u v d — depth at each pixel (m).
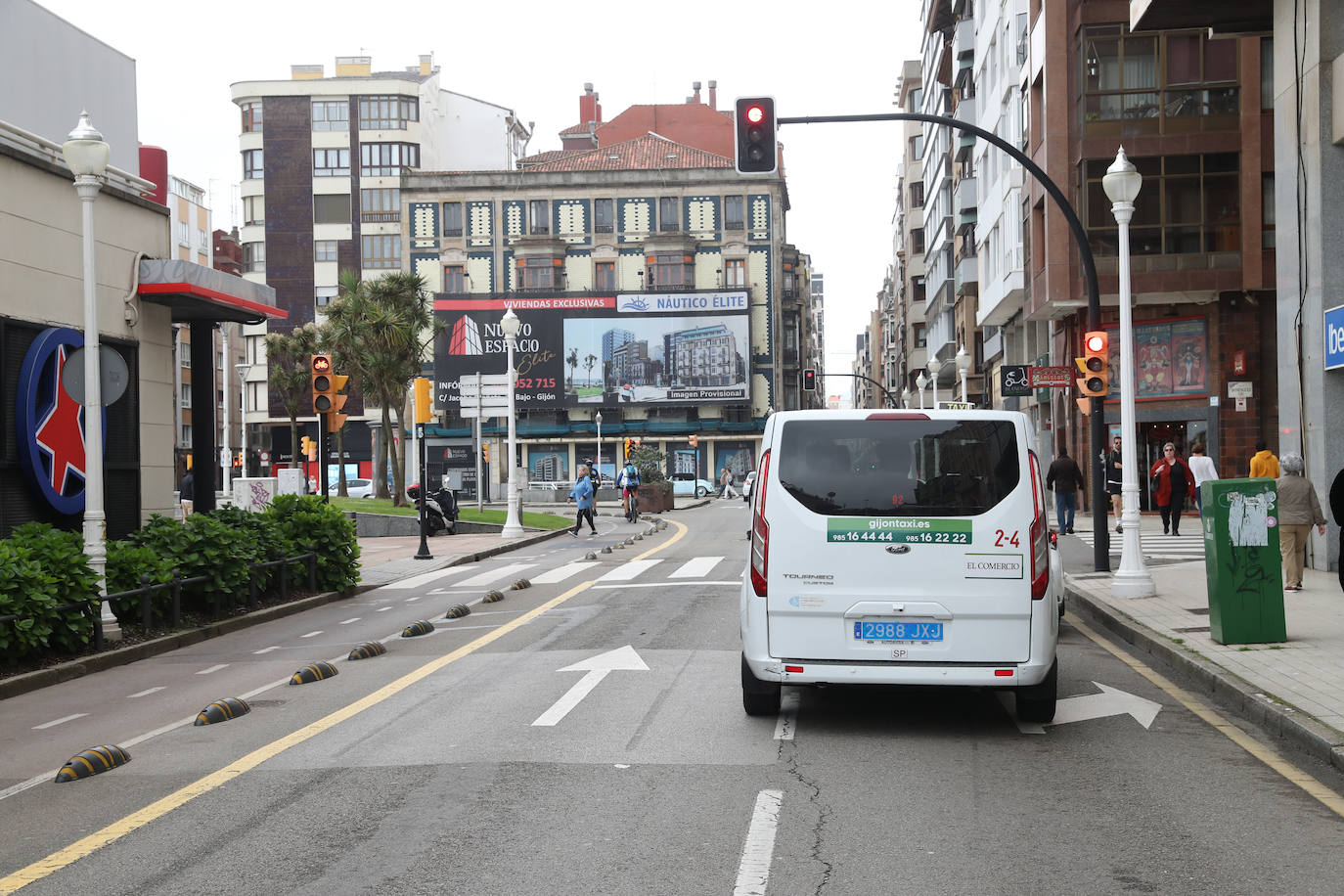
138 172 19.89
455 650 12.09
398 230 75.31
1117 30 29.70
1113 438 32.22
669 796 6.36
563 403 69.56
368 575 22.06
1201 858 5.32
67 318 16.66
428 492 34.47
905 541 7.90
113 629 12.91
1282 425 18.34
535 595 17.42
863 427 8.07
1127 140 29.69
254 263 75.88
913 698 9.24
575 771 6.92
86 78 18.52
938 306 63.28
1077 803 6.25
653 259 69.94
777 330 70.38
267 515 17.58
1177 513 25.34
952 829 5.76
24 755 8.12
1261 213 29.23
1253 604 10.88
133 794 6.74
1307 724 7.59
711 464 70.12
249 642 13.90
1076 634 12.84
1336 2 16.97
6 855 5.65
